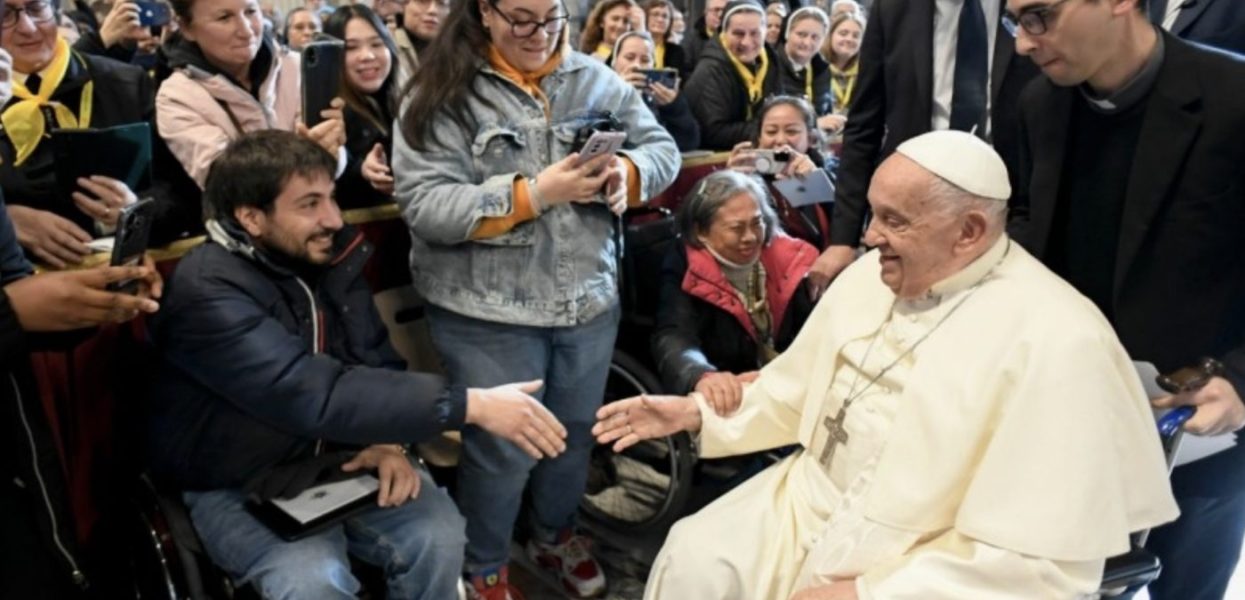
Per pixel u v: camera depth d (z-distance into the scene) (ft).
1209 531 5.42
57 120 5.90
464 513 6.48
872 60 6.79
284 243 5.11
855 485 4.62
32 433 4.54
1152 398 4.52
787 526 5.00
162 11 9.07
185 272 5.02
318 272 5.39
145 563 5.45
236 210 5.05
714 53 11.88
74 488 5.72
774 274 7.18
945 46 6.38
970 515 4.10
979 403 4.23
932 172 4.17
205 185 5.32
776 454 7.06
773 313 7.19
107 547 5.96
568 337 6.14
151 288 5.01
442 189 5.57
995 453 4.10
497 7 5.41
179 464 5.19
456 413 5.22
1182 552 5.49
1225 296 4.42
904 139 6.60
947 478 4.27
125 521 5.91
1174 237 4.35
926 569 4.10
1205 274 4.38
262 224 5.06
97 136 4.99
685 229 7.06
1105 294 4.76
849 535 4.49
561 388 6.41
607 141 5.39
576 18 19.22
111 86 6.25
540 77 5.79
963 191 4.16
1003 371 4.18
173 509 5.21
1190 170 4.25
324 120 6.08
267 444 5.18
